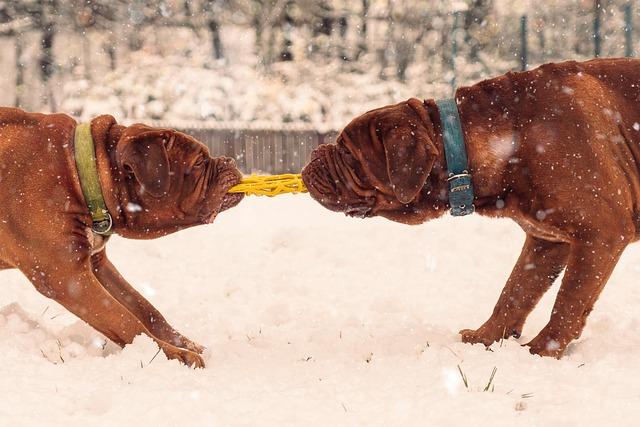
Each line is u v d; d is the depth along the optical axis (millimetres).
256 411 4445
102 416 4332
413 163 5398
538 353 5609
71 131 5684
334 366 5316
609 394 4566
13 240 5453
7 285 7703
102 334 5852
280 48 29797
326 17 30156
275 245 9797
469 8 30203
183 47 29406
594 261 5473
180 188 5715
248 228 11680
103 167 5625
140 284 8266
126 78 27266
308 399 4617
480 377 4895
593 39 29688
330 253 9297
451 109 5715
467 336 6168
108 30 29453
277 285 8195
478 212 5828
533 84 5746
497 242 9578
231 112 26734
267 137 25203
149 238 5922
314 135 25422
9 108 5691
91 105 26531
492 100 5746
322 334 6355
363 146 5652
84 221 5613
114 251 9289
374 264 8992
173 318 7090
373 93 28250
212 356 5773
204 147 5840
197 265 8945
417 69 29469
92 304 5492
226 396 4711
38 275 5477
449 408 4371
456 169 5660
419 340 6027
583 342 5809
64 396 4625
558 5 30266
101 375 4980
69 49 29203
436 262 9016
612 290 7820
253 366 5438
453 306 7504
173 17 29547
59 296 5492
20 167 5465
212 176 5840
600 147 5547
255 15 29688
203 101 26703
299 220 12836
